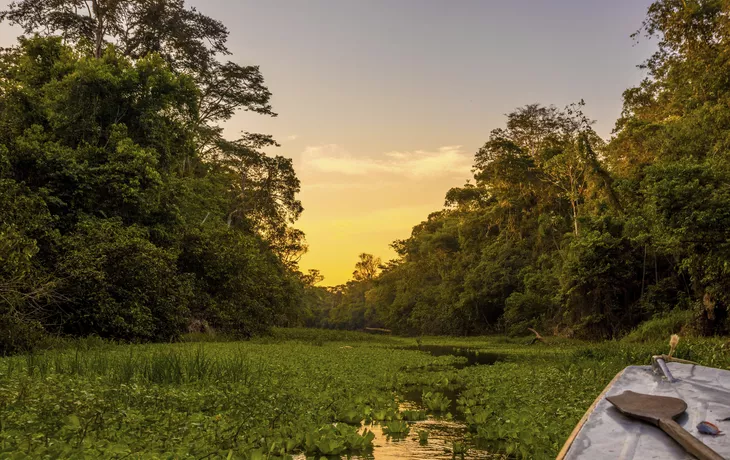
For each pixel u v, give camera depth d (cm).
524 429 574
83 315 1546
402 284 6975
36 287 1393
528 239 4556
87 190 1842
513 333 3878
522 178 4444
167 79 2256
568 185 3816
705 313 1894
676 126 2241
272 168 4069
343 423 618
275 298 3112
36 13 2733
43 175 1759
